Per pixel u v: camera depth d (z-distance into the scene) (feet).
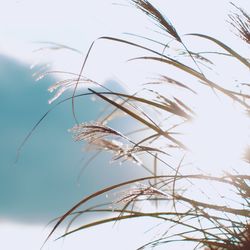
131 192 7.31
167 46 7.25
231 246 6.95
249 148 7.00
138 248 7.23
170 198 7.29
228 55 7.40
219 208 7.07
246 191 7.03
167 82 7.63
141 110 7.37
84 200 7.10
